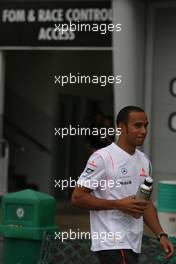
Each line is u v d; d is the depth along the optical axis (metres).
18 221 22.16
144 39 38.00
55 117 48.91
